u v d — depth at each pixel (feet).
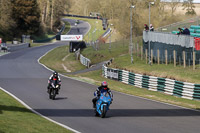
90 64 321.52
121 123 86.22
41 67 308.19
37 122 80.18
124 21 602.85
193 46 209.05
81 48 479.82
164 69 225.35
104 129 78.02
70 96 144.05
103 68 257.75
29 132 66.74
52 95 132.87
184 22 388.16
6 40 646.33
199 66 212.02
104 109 92.79
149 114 102.99
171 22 563.89
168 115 102.12
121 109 112.47
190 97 157.58
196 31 292.40
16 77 224.53
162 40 249.34
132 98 145.38
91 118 93.30
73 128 78.48
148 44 277.03
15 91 154.40
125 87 194.39
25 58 392.88
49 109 108.78
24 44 566.36
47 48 561.84
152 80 185.47
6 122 73.36
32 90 160.45
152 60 266.36
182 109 116.78
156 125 84.53
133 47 366.02
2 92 146.10
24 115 89.76
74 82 205.26
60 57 412.77
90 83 203.62
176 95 167.02
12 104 111.86
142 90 183.93
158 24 573.33
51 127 75.31
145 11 601.62
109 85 200.95
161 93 175.22
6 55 419.13
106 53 376.48
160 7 612.70
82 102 127.54
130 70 247.09
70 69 312.29
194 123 89.56
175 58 230.07
